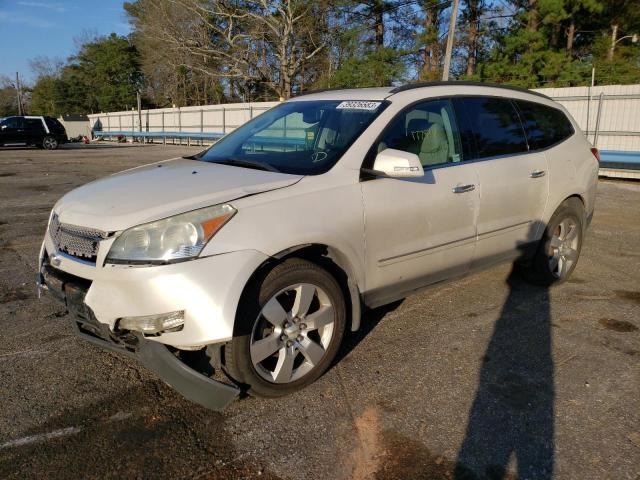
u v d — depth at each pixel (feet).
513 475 8.02
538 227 15.14
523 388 10.42
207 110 109.09
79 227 9.34
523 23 78.38
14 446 8.58
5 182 39.55
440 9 95.40
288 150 12.05
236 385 9.39
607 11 72.95
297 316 9.84
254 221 9.16
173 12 132.87
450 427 9.17
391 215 11.12
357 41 102.06
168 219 8.75
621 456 8.43
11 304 14.48
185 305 8.43
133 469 8.11
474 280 16.80
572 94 51.11
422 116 12.39
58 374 10.82
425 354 11.80
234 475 8.01
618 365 11.36
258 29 123.95
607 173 46.80
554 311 14.33
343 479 7.93
